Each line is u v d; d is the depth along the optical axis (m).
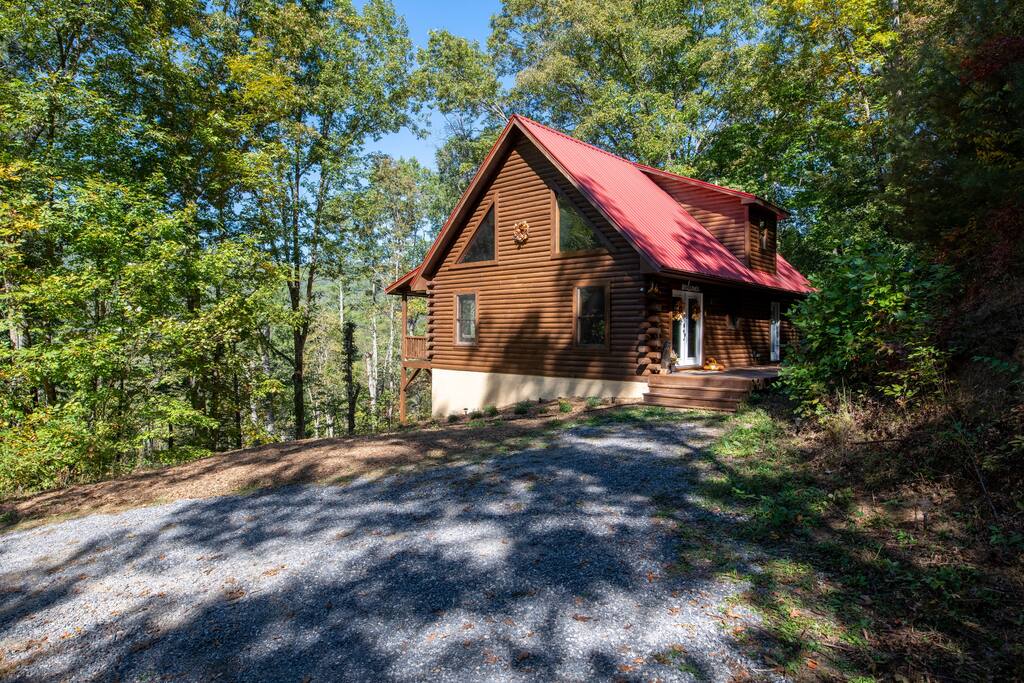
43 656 4.16
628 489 6.40
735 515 5.39
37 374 12.81
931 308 6.92
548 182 14.97
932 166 8.12
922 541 4.37
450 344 17.75
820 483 5.77
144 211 15.52
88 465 13.70
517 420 12.28
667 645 3.56
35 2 14.93
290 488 7.95
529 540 5.29
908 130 8.72
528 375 15.58
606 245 13.77
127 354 14.49
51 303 13.08
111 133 15.77
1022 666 3.07
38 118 14.56
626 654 3.50
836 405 7.53
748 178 26.59
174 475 9.76
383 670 3.56
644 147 27.73
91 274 13.62
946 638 3.38
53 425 12.62
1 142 14.54
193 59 20.31
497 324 16.41
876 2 19.23
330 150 25.88
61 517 8.02
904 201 8.52
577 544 5.10
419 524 5.98
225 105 21.44
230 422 20.75
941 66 8.24
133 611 4.73
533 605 4.17
